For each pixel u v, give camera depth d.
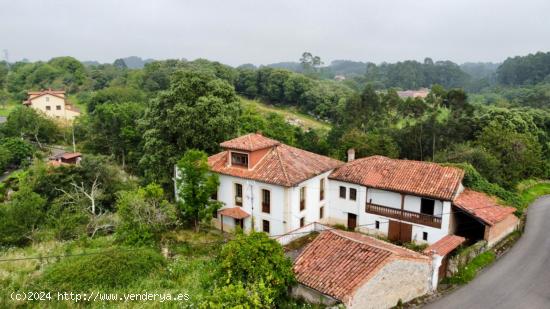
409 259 18.56
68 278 19.31
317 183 30.38
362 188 29.88
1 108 96.69
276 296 16.58
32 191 35.59
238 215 28.97
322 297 16.55
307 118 98.62
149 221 26.36
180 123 35.62
